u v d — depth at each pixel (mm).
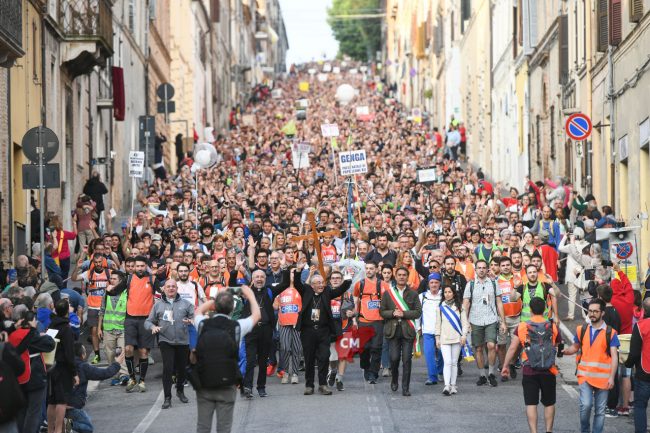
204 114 105812
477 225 36281
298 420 21984
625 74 40656
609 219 37062
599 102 45594
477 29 85812
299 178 57656
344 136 88750
